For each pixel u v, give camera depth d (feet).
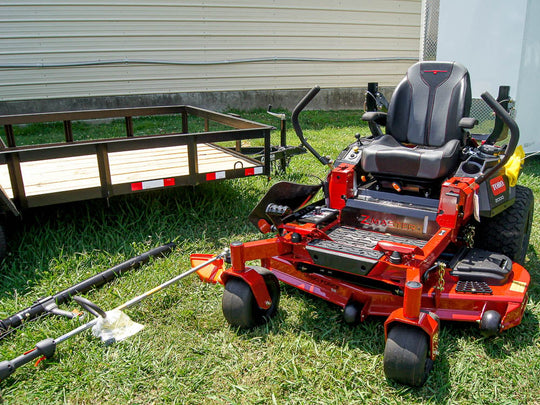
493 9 21.50
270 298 11.05
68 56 34.04
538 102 23.71
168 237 15.52
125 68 35.58
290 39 39.50
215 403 9.00
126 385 9.41
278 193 11.93
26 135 31.83
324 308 11.83
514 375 9.46
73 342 10.56
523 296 10.03
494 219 12.69
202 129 32.40
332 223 12.91
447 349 10.05
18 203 13.28
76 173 16.49
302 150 21.75
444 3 22.54
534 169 23.44
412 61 44.21
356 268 10.03
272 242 11.21
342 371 9.60
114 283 12.96
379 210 12.21
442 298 10.23
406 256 9.70
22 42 32.89
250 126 17.28
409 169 11.95
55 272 13.24
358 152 13.25
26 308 11.55
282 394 9.20
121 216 15.92
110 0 33.88
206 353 10.28
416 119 13.52
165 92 37.11
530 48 22.07
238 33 37.81
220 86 38.58
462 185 10.87
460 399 8.93
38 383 9.45
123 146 14.20
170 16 35.60
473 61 22.40
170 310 11.80
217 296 12.39
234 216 17.24
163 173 16.21
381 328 10.96
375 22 41.73
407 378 8.80
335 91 42.45
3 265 13.25
